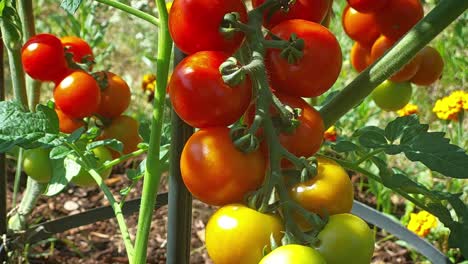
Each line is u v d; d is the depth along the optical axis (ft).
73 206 4.08
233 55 1.34
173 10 1.30
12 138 1.56
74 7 1.41
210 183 1.22
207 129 1.27
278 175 1.18
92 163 1.93
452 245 1.60
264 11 1.33
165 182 4.33
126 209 2.94
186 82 1.24
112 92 2.07
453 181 3.95
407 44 1.51
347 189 1.26
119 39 5.94
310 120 1.28
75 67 2.05
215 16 1.26
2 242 2.66
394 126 1.62
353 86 1.59
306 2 1.40
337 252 1.16
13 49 2.20
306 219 1.16
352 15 1.94
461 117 3.88
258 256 1.18
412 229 3.58
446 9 1.46
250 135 1.19
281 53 1.28
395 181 1.60
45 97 4.99
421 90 5.05
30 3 2.24
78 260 3.62
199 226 3.92
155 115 1.67
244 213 1.19
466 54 5.24
